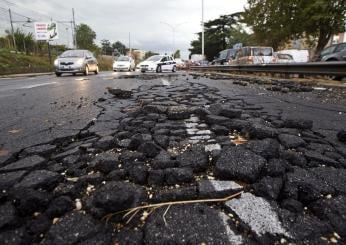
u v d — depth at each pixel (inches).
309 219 49.7
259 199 55.6
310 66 339.9
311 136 99.0
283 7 830.5
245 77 453.7
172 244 43.8
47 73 899.4
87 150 83.6
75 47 1913.1
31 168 71.1
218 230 47.0
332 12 714.2
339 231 46.8
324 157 77.2
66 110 157.0
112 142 87.4
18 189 57.6
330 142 94.4
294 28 826.2
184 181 62.4
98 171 69.1
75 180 64.8
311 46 914.7
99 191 52.9
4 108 169.3
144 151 77.3
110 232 46.4
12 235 44.8
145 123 112.3
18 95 239.0
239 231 47.0
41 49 1478.8
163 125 109.9
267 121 122.6
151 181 62.3
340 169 70.6
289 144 85.1
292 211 52.4
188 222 49.1
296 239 44.9
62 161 76.7
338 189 59.7
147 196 57.4
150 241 44.3
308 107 164.6
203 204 54.8
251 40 1170.6
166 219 49.9
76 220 48.8
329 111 153.1
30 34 1370.6
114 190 52.7
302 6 764.6
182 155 74.4
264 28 958.4
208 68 832.9
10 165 72.8
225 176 63.7
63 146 92.0
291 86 280.7
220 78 435.2
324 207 52.4
